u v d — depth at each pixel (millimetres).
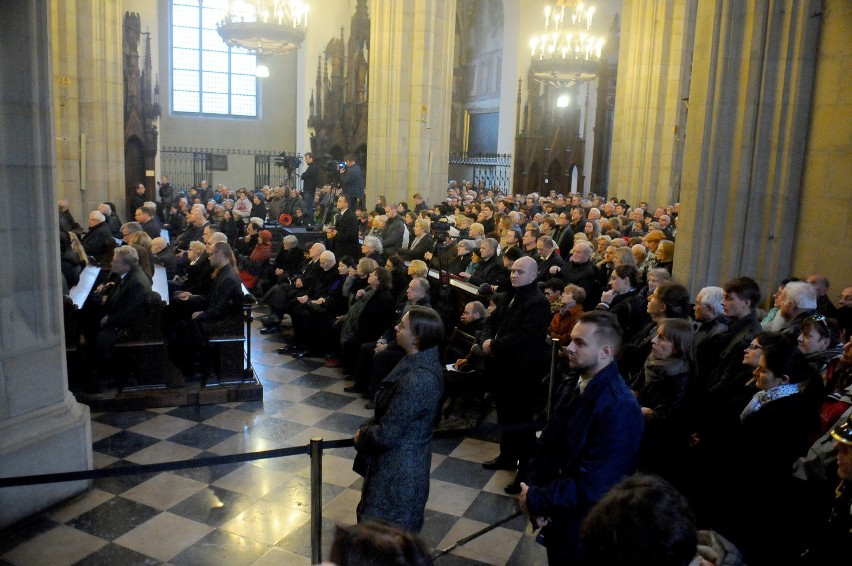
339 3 26219
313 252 9820
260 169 26953
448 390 6766
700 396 4363
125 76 21484
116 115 16469
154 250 10555
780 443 3449
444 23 16391
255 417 7004
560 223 11812
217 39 25844
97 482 5434
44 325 5031
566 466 3176
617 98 19734
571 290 6504
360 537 1474
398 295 8688
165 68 25062
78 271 9484
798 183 6691
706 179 7078
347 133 25297
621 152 19484
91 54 15586
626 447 3061
